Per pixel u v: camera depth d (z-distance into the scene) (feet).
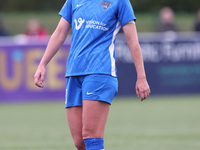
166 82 160.35
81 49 50.72
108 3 50.98
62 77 152.05
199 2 327.88
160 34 177.17
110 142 83.66
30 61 150.10
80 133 51.78
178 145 79.87
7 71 149.07
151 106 141.49
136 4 330.34
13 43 148.77
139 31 261.24
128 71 158.51
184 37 160.66
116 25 51.37
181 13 322.96
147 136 90.12
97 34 50.52
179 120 112.68
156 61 159.33
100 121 49.83
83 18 51.21
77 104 51.44
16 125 107.86
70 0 53.72
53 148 77.97
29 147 79.15
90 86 49.70
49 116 122.93
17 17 282.15
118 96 159.74
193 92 161.89
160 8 329.31
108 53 50.52
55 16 291.17
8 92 149.69
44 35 183.01
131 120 113.60
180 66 160.66
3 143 83.71
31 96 151.02
